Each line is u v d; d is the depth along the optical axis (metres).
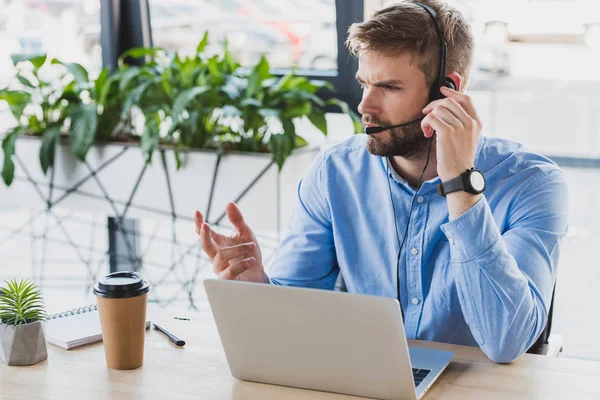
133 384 1.33
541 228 1.59
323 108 3.17
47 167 3.20
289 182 2.88
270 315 1.27
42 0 3.53
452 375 1.36
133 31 3.49
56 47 3.58
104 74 3.19
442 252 1.67
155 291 3.50
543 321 1.50
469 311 1.46
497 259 1.42
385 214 1.73
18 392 1.30
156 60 3.42
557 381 1.32
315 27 3.13
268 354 1.31
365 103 1.62
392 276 1.72
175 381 1.34
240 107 2.96
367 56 1.60
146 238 3.60
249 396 1.28
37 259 3.93
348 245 1.77
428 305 1.68
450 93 1.49
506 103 3.21
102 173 3.17
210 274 3.50
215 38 3.35
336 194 1.80
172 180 3.03
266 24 3.22
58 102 3.30
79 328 1.56
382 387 1.25
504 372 1.37
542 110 3.21
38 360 1.42
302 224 1.84
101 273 3.73
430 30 1.57
